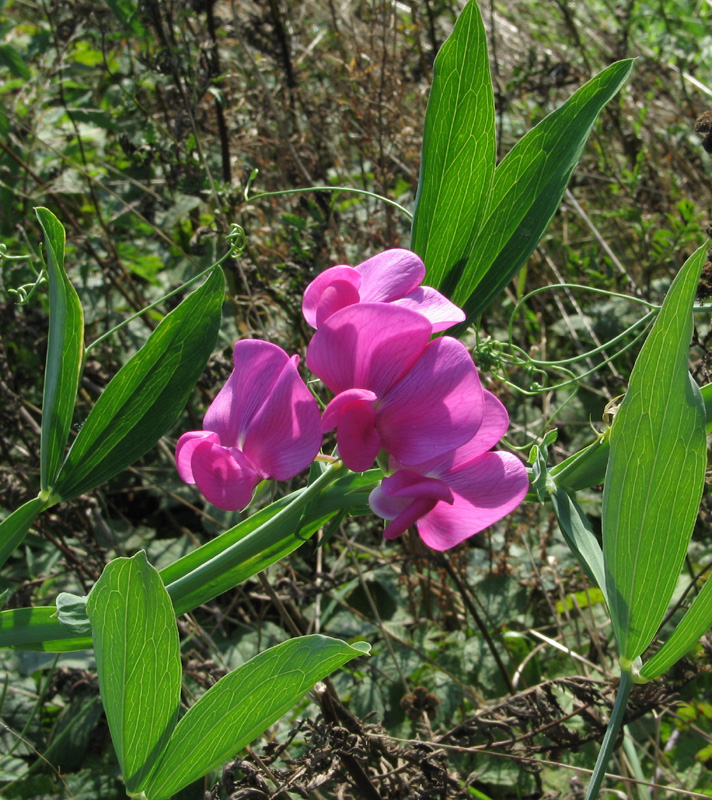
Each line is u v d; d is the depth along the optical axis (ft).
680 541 0.65
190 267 1.49
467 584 1.15
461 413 0.64
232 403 0.69
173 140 1.37
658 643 0.96
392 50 1.56
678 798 1.00
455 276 0.79
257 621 1.16
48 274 0.76
